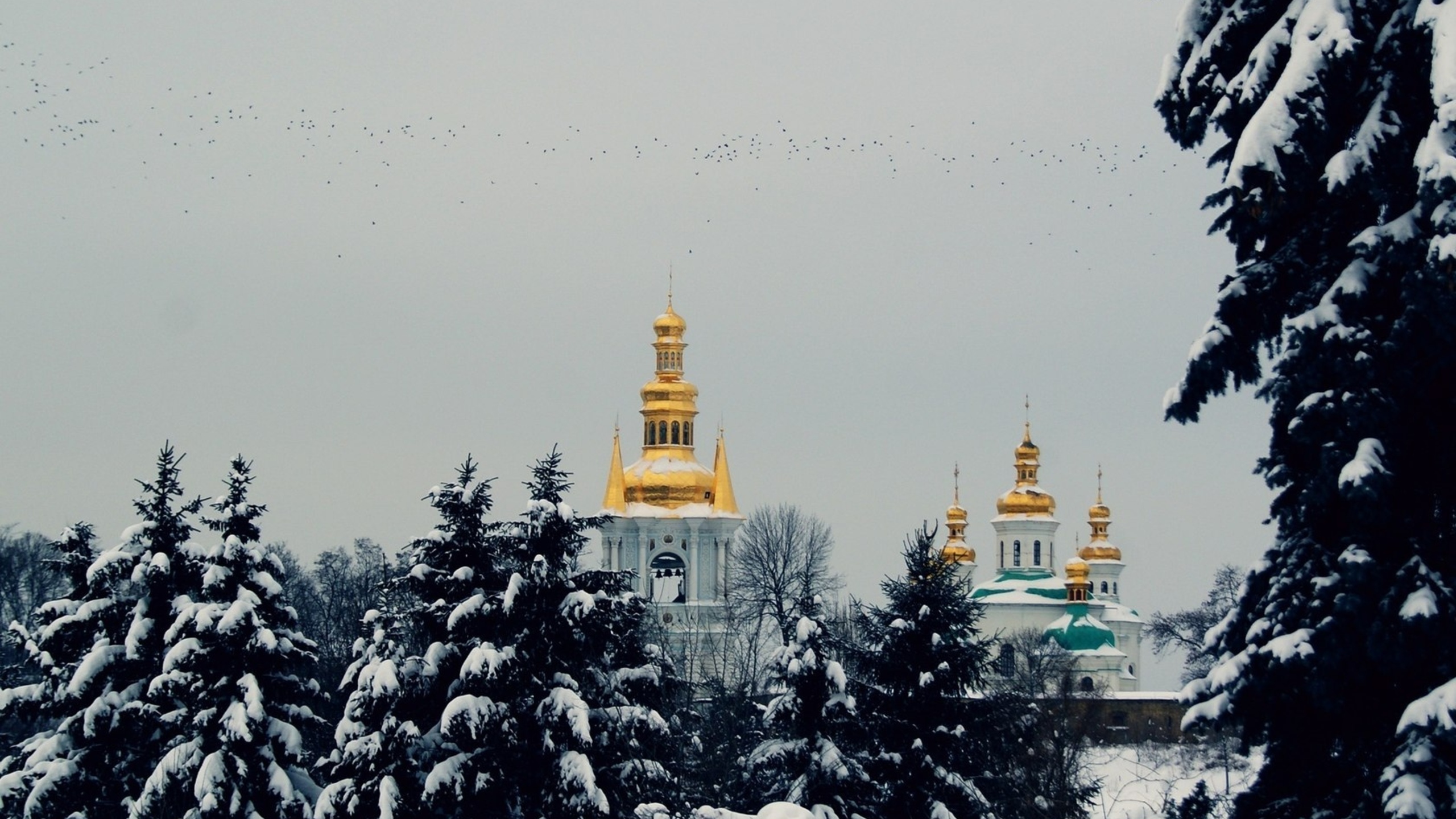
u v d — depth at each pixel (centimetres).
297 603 17162
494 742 7169
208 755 7600
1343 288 4016
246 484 8106
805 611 8675
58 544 8556
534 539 7544
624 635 7725
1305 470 4166
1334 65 3928
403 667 7369
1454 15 3741
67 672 8331
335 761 7581
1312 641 4003
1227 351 4222
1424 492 4072
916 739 8362
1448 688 3791
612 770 7462
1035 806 8681
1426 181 3659
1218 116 4131
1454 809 3791
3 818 7988
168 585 8206
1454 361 3894
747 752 9856
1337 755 4338
